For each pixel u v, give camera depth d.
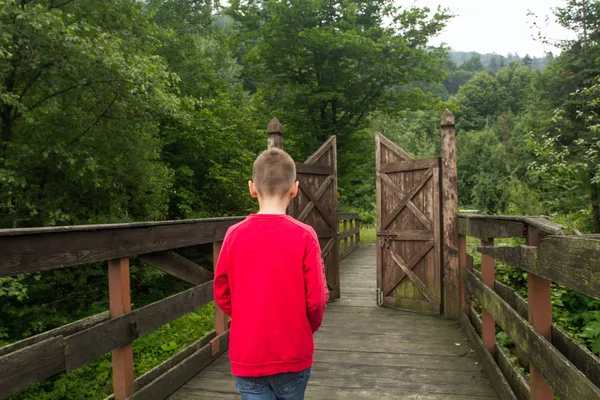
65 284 6.93
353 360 3.72
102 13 7.86
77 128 7.20
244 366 1.52
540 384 2.06
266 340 1.51
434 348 4.02
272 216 1.61
